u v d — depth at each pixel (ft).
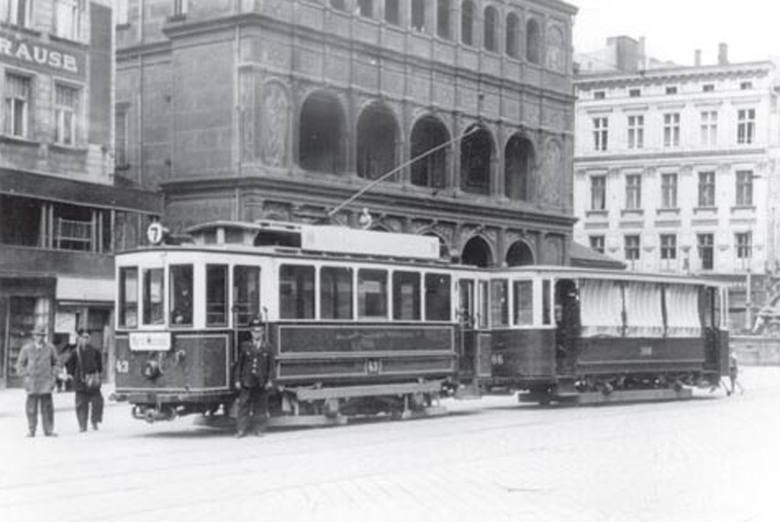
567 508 43.80
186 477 53.16
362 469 56.18
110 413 97.76
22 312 120.98
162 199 139.74
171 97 153.07
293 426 83.46
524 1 182.29
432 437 73.87
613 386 112.68
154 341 75.05
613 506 44.45
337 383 83.92
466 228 170.60
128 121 158.40
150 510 43.19
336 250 84.99
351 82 151.53
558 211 189.16
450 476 53.42
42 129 126.93
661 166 274.77
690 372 122.01
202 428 81.92
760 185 265.34
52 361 74.84
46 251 123.24
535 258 185.26
